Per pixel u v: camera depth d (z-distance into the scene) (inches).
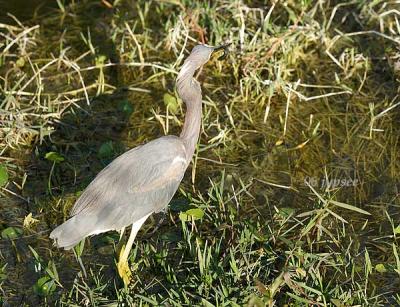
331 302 377.7
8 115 491.8
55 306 390.6
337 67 559.2
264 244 408.8
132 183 392.2
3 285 404.2
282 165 484.1
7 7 619.8
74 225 382.6
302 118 519.5
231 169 479.5
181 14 573.6
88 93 535.2
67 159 483.5
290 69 548.7
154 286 400.5
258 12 592.4
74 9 619.5
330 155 492.7
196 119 411.8
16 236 431.5
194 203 439.8
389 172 480.1
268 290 368.2
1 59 551.5
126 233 436.8
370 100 533.6
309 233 428.5
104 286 391.5
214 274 388.5
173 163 399.2
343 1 608.4
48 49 577.6
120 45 574.2
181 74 405.4
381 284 403.9
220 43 553.6
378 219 444.8
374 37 578.2
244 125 512.7
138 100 532.4
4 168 450.6
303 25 572.1
